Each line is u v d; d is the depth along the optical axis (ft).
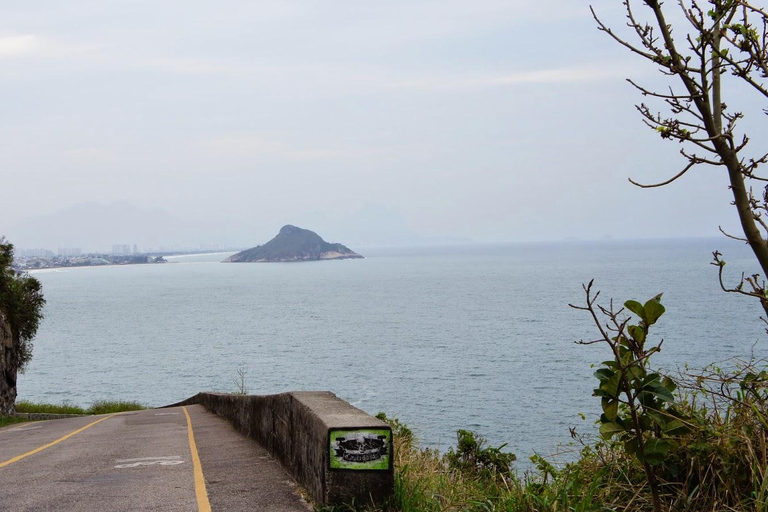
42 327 422.82
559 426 111.45
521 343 243.60
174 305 571.69
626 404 14.10
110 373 238.07
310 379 189.67
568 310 364.99
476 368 190.90
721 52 11.37
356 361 220.43
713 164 11.87
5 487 26.37
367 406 140.87
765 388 14.80
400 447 29.01
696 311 281.33
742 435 14.73
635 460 16.39
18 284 123.54
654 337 195.72
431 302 470.80
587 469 17.61
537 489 17.75
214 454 32.91
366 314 407.03
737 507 13.96
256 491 22.61
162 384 210.59
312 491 20.38
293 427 23.88
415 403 142.41
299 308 478.18
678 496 14.88
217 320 420.36
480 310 392.47
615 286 485.15
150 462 31.58
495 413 126.62
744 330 208.64
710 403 16.08
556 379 165.58
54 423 81.97
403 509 17.69
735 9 11.46
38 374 242.17
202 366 238.68
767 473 13.41
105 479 27.25
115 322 441.27
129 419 73.97
